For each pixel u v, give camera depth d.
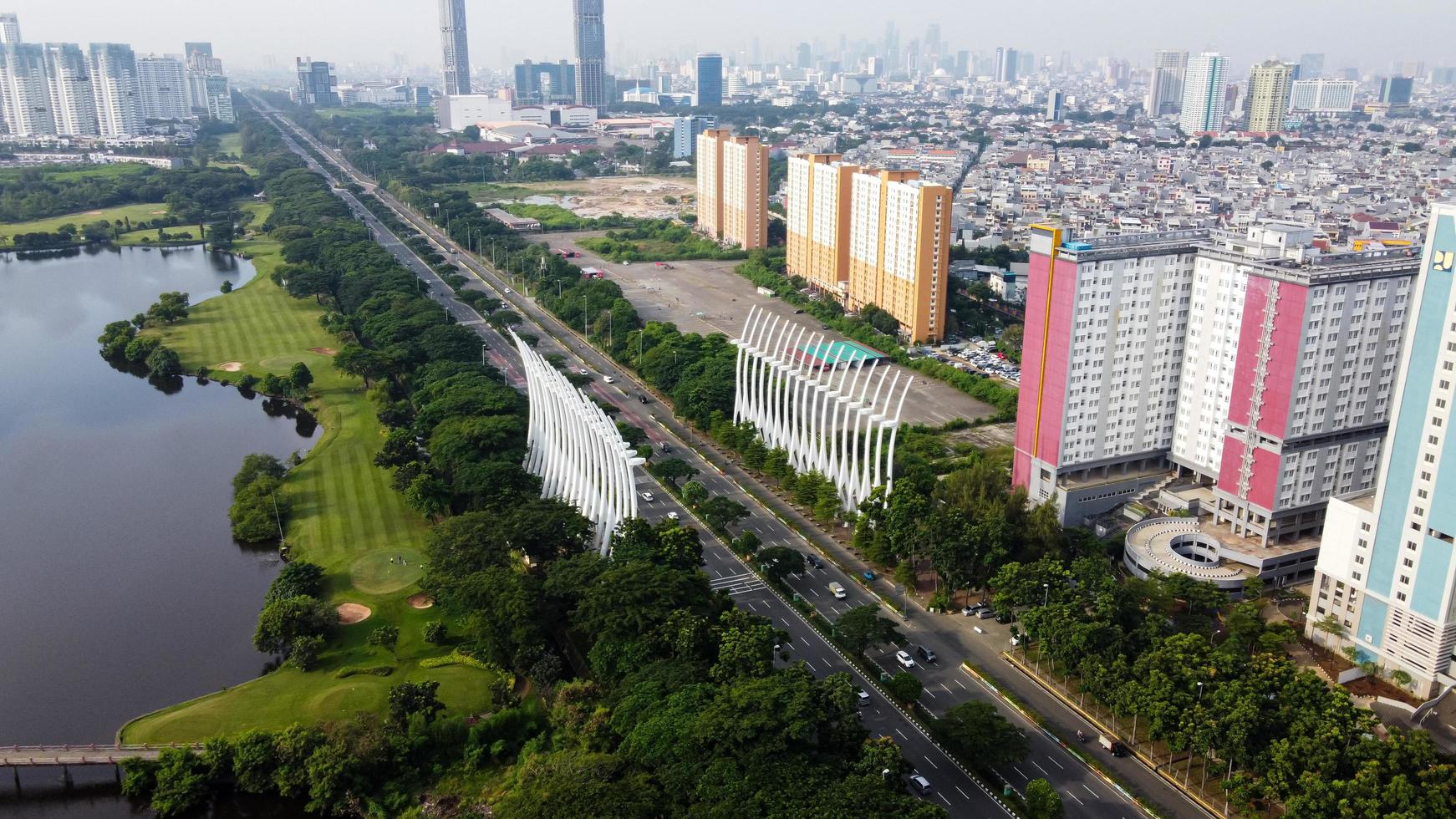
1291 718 194.62
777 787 174.38
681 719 192.38
